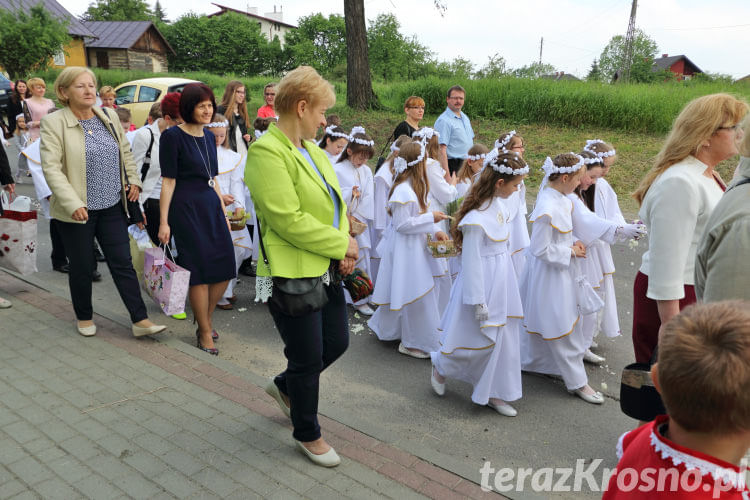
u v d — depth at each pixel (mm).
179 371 3912
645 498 1305
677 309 2596
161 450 2996
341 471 2891
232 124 6836
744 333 1142
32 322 4625
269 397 3627
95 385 3660
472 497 2734
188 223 4195
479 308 3543
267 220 2691
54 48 30078
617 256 7414
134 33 53562
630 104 14930
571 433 3574
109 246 4285
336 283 2912
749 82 20969
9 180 4922
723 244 1908
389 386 4156
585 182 4324
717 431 1189
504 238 3633
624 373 2164
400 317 4734
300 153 2764
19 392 3525
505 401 3836
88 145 4125
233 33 74625
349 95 18125
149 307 5441
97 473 2785
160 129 4945
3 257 4867
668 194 2547
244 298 5867
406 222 4445
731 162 11820
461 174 5551
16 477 2732
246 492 2693
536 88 16672
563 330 3887
